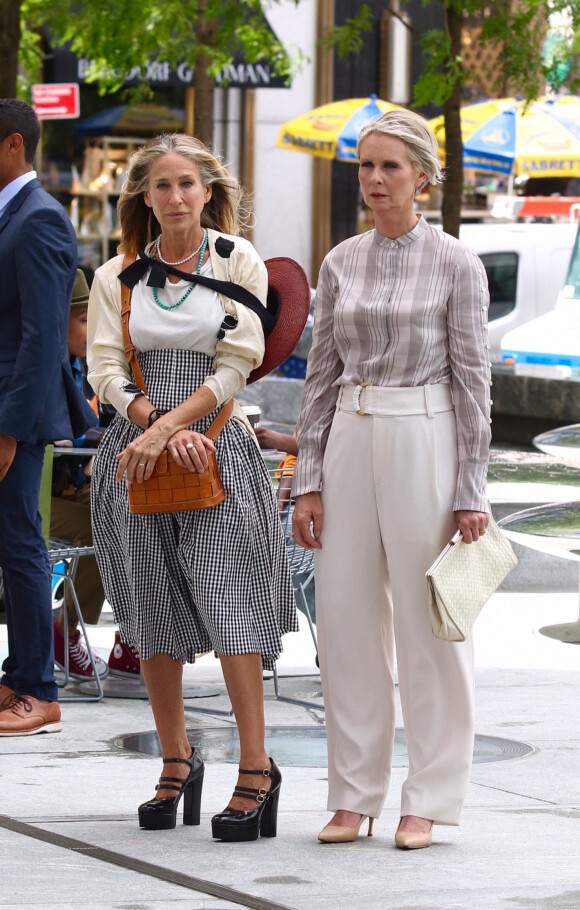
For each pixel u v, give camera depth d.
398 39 30.23
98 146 29.06
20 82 25.00
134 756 7.60
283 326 6.02
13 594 8.07
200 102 17.06
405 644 5.82
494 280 24.31
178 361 5.86
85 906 4.89
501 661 10.55
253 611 5.89
